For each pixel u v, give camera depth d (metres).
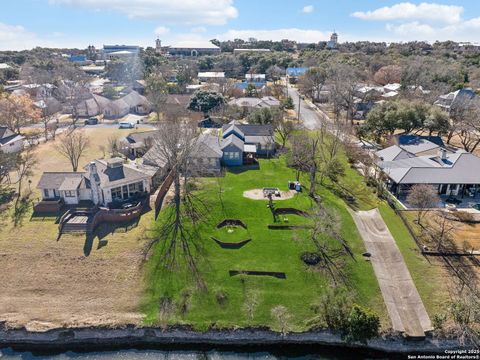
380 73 138.38
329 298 35.41
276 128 82.75
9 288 37.78
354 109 99.44
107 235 45.38
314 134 82.19
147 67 163.00
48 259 41.41
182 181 59.75
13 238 44.50
